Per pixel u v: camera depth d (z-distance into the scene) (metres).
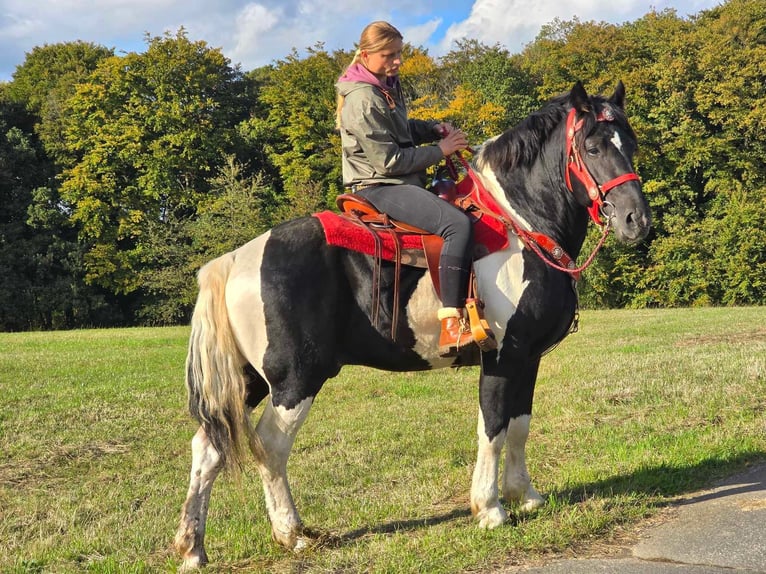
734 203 30.45
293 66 36.62
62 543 4.52
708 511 4.23
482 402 4.13
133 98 35.09
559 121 4.29
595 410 7.35
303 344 3.91
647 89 32.81
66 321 33.34
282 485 4.04
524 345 4.09
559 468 5.55
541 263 4.12
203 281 4.02
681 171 32.25
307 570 3.79
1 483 5.99
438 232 3.98
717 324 15.02
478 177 4.37
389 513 4.72
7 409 8.69
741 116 30.52
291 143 36.56
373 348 4.10
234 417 3.86
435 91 34.44
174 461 6.66
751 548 3.62
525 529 4.08
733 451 5.44
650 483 4.87
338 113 4.24
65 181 33.66
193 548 3.88
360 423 7.73
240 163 36.25
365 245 3.96
